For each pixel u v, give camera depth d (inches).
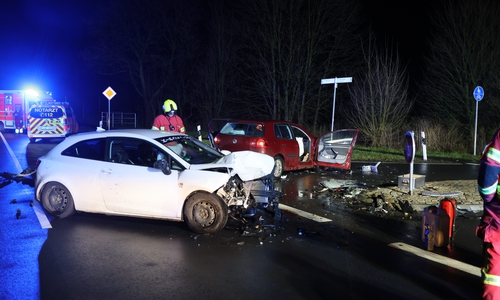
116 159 265.6
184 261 204.2
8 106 983.0
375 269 198.2
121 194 257.4
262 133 435.8
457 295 172.2
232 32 1088.2
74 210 270.5
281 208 312.3
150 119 1365.7
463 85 828.0
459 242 241.4
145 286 175.9
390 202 323.9
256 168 264.8
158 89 1349.7
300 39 967.6
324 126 962.7
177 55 1304.1
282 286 177.8
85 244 225.8
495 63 784.9
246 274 189.6
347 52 983.6
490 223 119.0
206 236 241.1
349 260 209.2
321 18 953.5
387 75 826.8
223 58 1146.7
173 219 252.4
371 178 457.1
